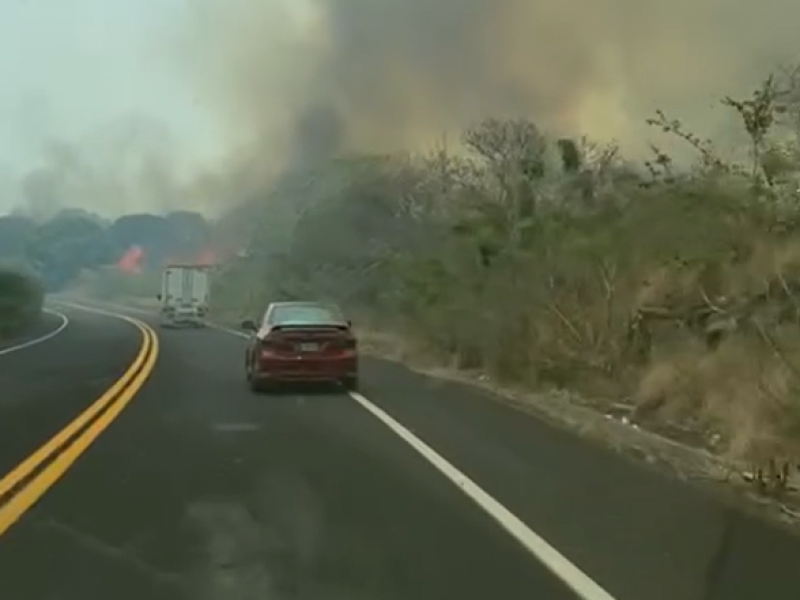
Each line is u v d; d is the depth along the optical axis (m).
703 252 15.41
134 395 20.08
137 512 9.30
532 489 10.38
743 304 14.56
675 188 17.06
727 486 10.66
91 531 8.58
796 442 10.55
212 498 9.92
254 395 20.38
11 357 32.31
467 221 26.95
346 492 10.21
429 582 6.97
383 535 8.34
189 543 8.14
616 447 13.32
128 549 7.96
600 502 9.70
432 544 8.04
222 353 34.62
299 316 22.11
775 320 13.27
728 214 15.06
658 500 9.83
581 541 8.12
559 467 11.73
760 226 14.37
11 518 9.08
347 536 8.31
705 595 6.65
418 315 32.31
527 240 23.09
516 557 7.63
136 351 35.78
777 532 8.48
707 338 16.31
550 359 21.03
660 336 18.34
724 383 14.06
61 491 10.30
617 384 18.86
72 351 35.75
